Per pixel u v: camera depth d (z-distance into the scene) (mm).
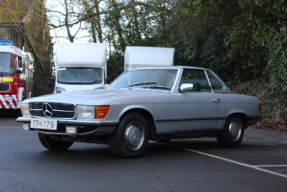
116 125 5742
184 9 15531
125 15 26797
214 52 17906
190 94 6836
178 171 5195
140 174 4934
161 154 6633
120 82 7332
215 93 7445
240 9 12914
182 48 20688
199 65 20766
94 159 5930
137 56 16156
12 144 7469
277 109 13891
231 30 15398
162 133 6348
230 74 19406
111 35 27172
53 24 25312
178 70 6961
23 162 5605
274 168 5652
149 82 6977
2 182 4383
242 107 7785
